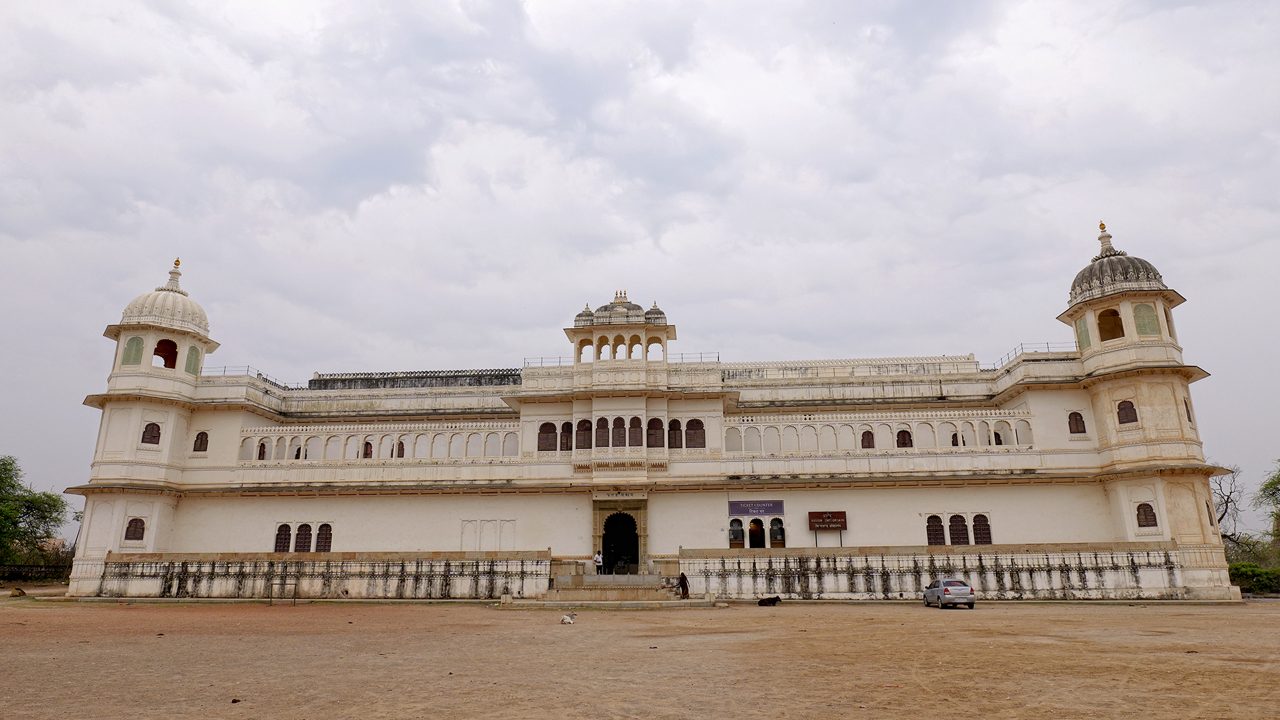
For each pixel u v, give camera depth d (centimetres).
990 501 4194
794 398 4991
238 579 3697
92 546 4122
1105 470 4047
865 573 3575
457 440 4634
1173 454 3894
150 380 4447
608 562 4425
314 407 5175
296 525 4425
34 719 964
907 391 4950
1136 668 1341
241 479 4509
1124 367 4019
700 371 4503
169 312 4578
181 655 1595
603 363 4484
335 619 2586
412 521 4384
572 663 1455
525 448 4450
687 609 3073
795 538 4203
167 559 3772
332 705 1054
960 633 1977
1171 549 3588
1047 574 3562
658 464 4341
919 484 4188
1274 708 1008
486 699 1092
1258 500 5544
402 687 1193
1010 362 4644
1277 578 4288
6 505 5506
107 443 4328
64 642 1848
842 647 1678
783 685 1194
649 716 978
